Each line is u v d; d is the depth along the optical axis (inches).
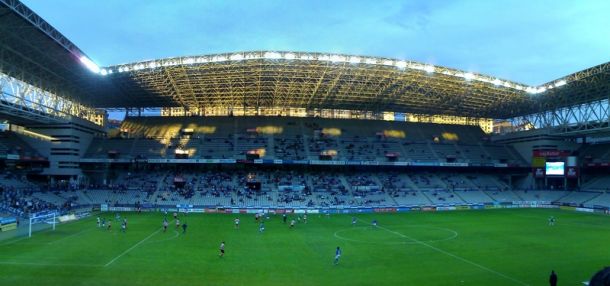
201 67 3326.8
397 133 4832.7
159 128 4601.4
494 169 4913.9
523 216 3430.1
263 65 3294.8
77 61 3004.4
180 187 3951.8
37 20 2391.7
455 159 4525.1
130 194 3801.7
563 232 2546.8
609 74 3331.7
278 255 1831.9
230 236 2315.5
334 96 4249.5
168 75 3521.2
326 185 4121.6
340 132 4685.0
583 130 4183.1
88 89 3850.9
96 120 4611.2
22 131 3932.1
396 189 4227.4
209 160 4047.7
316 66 3307.1
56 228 2527.1
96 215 3223.4
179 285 1355.8
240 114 4808.1
